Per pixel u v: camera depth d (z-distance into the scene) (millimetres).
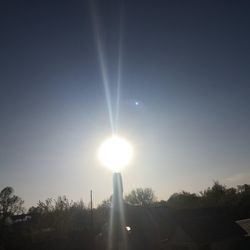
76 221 62312
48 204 63250
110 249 41938
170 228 39969
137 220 41188
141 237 40188
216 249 37125
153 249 39188
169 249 38312
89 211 65312
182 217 40812
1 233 57438
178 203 83625
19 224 66500
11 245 49219
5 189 74188
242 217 66812
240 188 93438
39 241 50844
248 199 73625
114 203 43250
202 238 36312
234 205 72312
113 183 44094
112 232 42125
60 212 60969
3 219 70062
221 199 82875
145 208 42812
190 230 37312
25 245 48812
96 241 45875
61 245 47688
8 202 73938
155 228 40094
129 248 40594
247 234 40469
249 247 38406
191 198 85625
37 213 65500
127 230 41406
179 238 37781
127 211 42250
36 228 60812
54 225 59188
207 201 83688
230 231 39250
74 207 65500
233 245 38688
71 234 51188
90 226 55125
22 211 74812
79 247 46562
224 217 43562
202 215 45375
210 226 39375
